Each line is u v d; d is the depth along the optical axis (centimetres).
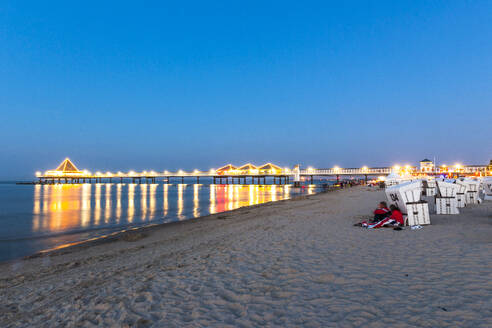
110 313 400
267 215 1591
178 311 390
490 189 1772
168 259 708
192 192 6681
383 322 319
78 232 1518
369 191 3759
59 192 7119
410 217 893
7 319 423
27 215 2339
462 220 964
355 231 882
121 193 6391
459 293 374
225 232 1102
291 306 381
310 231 941
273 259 620
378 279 452
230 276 524
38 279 655
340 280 462
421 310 339
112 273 622
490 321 301
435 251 584
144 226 1659
